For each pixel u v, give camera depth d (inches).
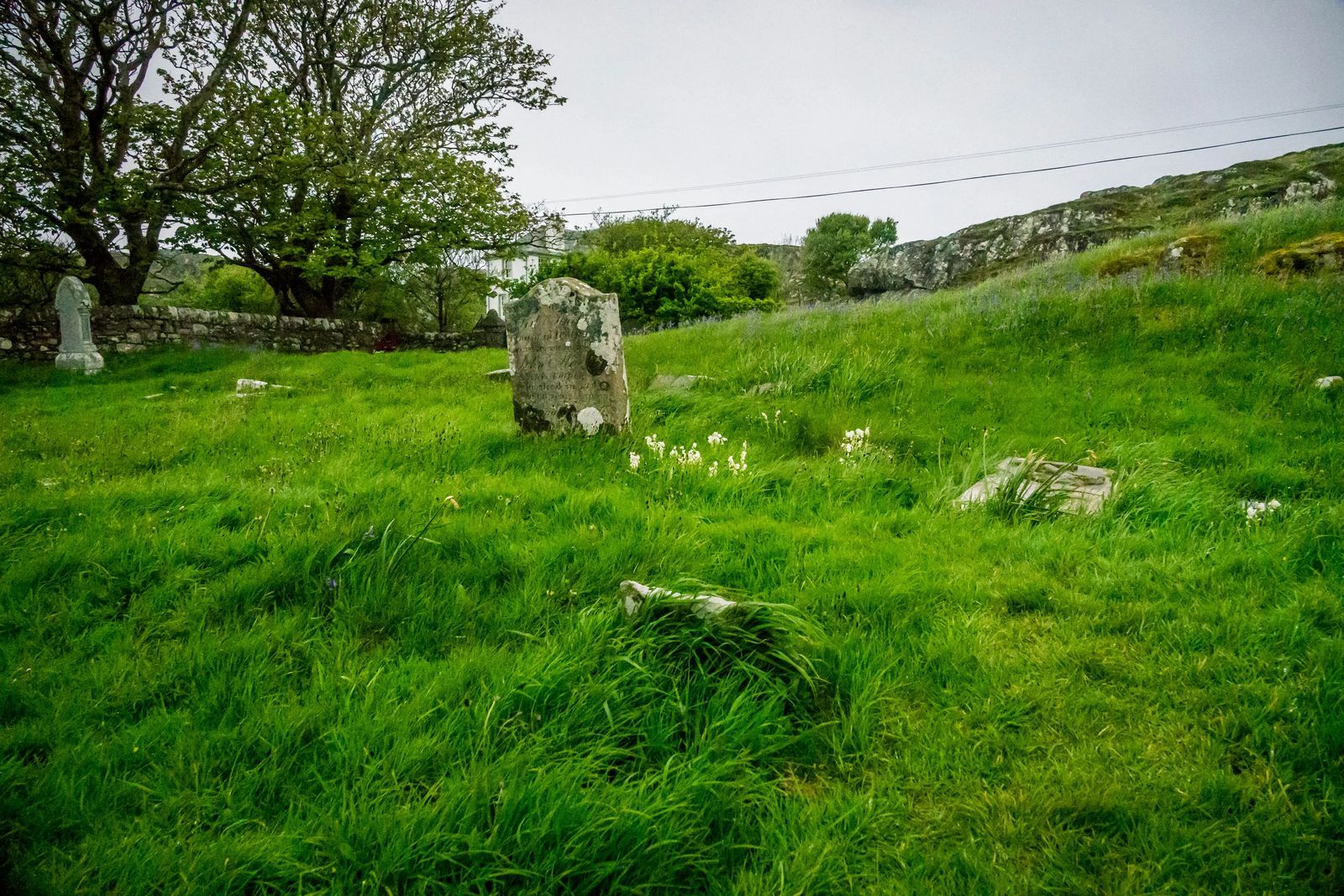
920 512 179.6
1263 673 99.0
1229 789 76.5
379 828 67.9
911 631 115.0
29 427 291.3
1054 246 1008.2
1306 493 183.5
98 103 700.7
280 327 831.1
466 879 64.4
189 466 217.6
